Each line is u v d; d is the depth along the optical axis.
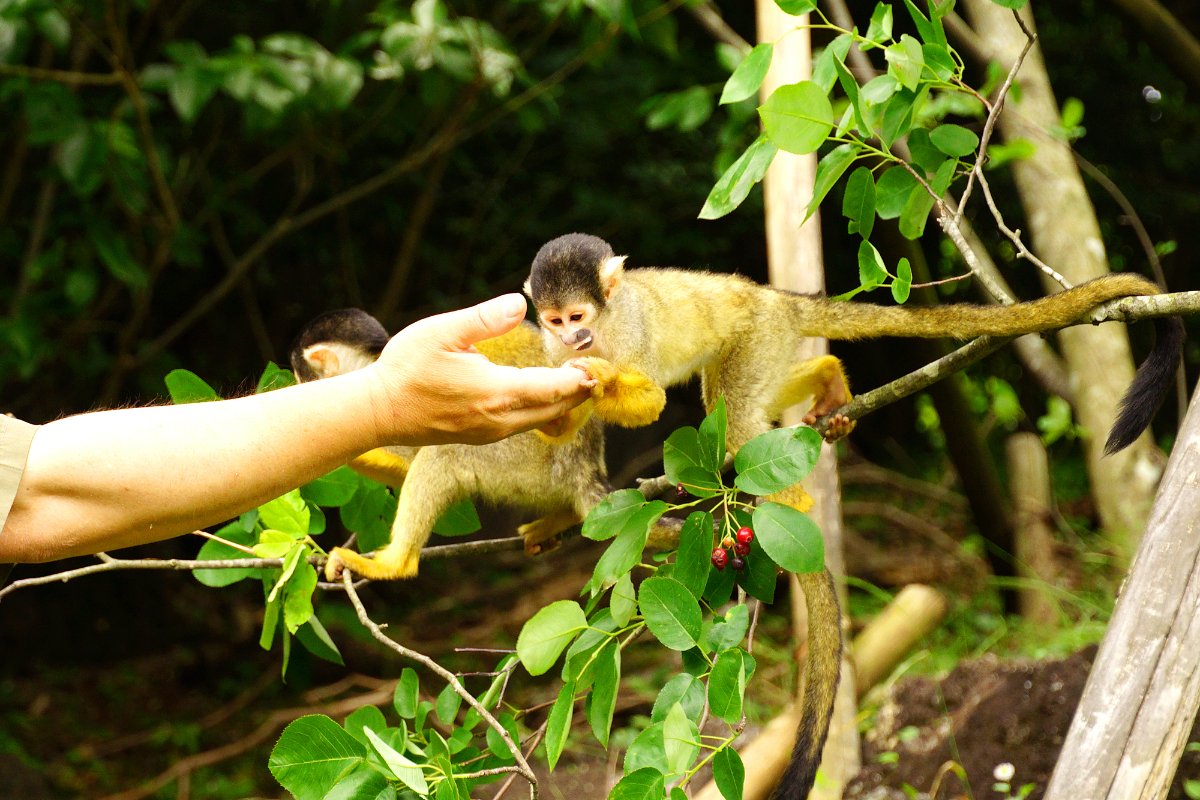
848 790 4.26
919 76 2.56
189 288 10.61
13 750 7.55
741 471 2.34
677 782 2.25
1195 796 3.52
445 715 2.94
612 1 6.17
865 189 2.70
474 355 2.15
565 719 2.38
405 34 6.63
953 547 9.49
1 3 6.12
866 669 4.65
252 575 3.48
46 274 8.08
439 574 10.48
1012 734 4.22
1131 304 2.51
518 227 11.59
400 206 11.49
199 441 2.02
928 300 5.53
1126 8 6.34
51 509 1.96
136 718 8.55
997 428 10.99
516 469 3.69
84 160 6.50
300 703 8.62
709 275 3.59
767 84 3.75
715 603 2.59
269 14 9.98
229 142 9.84
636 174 11.30
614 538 2.67
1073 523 9.09
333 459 2.12
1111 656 2.05
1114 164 12.63
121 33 7.40
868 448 13.45
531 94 8.06
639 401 2.97
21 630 9.20
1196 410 2.17
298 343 4.38
